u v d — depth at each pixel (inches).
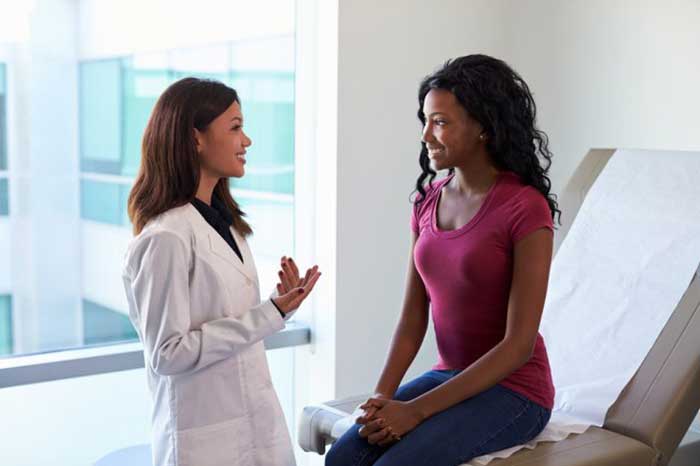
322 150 115.5
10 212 97.0
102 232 104.2
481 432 68.8
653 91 113.0
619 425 80.0
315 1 114.4
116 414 103.9
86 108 101.5
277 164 118.3
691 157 97.7
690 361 81.5
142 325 69.1
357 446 70.9
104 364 100.3
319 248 117.5
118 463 89.5
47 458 99.4
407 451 66.7
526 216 68.7
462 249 70.6
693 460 94.8
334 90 112.5
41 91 98.0
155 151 70.4
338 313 115.9
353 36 112.7
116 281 106.0
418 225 78.5
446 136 70.8
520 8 129.2
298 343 118.8
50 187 99.6
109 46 102.5
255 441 72.6
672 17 110.0
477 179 72.8
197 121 70.1
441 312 73.7
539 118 128.8
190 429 69.7
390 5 115.9
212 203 74.8
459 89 70.2
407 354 78.1
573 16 122.3
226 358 70.5
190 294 69.5
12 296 98.0
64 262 101.3
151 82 106.4
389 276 120.6
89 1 100.6
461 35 124.5
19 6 95.8
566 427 77.5
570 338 92.0
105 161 103.6
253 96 114.9
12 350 98.5
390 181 119.0
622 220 97.8
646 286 91.3
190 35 108.8
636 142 115.6
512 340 68.0
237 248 74.6
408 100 119.4
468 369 69.1
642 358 85.2
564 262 98.7
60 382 99.3
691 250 90.8
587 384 85.4
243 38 113.4
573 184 104.8
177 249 67.6
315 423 83.9
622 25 116.2
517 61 130.6
